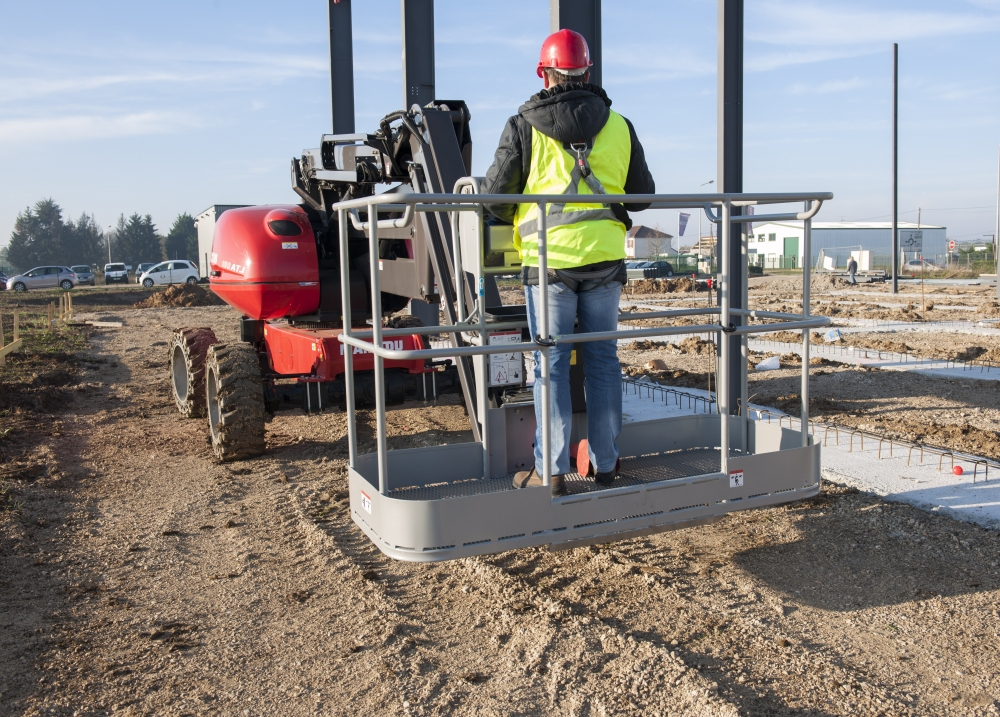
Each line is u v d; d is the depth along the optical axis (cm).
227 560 476
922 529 472
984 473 564
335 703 320
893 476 569
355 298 836
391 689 328
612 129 351
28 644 375
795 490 390
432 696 322
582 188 340
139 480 650
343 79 1117
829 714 301
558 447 364
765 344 1313
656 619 383
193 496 603
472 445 433
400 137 603
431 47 888
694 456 443
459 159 554
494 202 312
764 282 3616
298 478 647
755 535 484
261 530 525
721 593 409
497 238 422
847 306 2070
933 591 400
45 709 320
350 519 542
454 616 395
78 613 409
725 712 296
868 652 347
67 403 1014
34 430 837
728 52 678
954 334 1394
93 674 348
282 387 757
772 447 445
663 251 5738
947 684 321
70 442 789
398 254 765
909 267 4609
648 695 315
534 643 361
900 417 761
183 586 440
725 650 351
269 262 785
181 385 911
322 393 728
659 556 459
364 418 889
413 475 421
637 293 3019
